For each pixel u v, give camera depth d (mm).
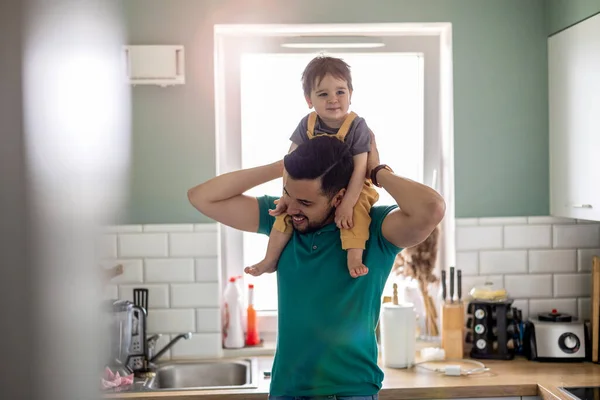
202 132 2760
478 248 2826
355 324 1634
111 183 114
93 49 107
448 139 2910
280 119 2924
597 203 2385
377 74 2951
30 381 92
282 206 1677
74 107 101
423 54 2930
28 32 94
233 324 2773
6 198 91
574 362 2600
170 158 2756
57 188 97
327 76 1711
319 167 1580
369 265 1642
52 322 96
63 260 98
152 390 2289
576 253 2836
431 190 1588
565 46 2635
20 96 93
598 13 2344
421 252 2764
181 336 2619
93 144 107
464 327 2785
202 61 2750
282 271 1680
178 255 2744
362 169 1666
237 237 2902
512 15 2822
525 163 2844
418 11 2793
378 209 1691
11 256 91
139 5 2723
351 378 1635
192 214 2750
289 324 1652
